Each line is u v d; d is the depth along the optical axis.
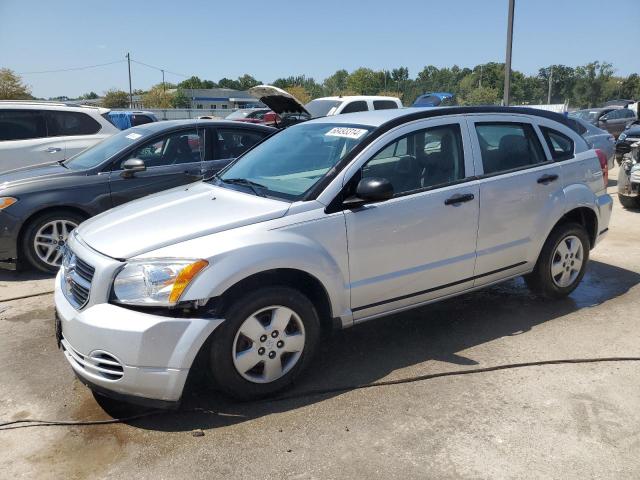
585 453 2.91
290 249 3.34
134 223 3.54
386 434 3.10
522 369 3.80
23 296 5.50
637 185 8.89
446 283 4.14
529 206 4.50
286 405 3.41
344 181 3.65
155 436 3.12
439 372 3.79
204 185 4.32
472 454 2.91
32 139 8.98
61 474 2.82
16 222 5.92
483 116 4.41
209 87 120.81
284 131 4.74
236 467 2.85
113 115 13.69
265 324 3.38
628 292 5.31
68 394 3.61
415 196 3.89
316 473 2.79
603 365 3.84
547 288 4.88
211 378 3.32
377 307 3.83
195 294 3.07
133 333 3.00
